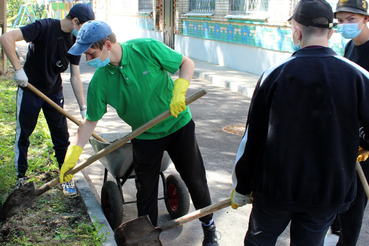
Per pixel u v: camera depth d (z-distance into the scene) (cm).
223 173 493
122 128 674
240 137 630
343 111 192
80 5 356
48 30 357
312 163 197
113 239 326
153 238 279
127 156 339
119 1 2147
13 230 331
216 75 1102
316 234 211
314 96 193
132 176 369
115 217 347
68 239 324
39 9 3092
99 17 2403
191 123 306
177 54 290
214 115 759
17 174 397
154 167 311
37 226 342
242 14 1177
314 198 198
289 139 197
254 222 223
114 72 286
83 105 407
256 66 1127
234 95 934
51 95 390
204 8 1391
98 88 292
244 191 229
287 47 997
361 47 280
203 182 319
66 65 378
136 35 1977
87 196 391
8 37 339
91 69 1316
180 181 362
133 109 294
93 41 264
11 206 314
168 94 299
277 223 217
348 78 192
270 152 202
